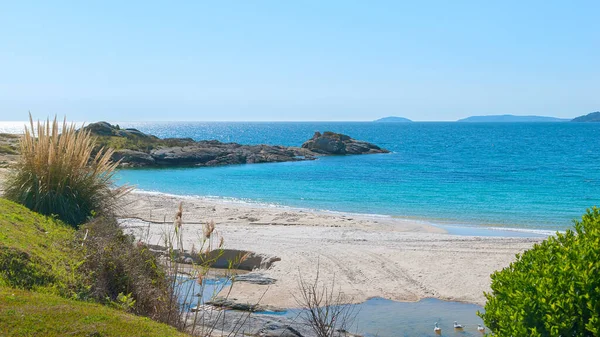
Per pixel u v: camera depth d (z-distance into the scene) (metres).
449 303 9.95
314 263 12.31
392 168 41.94
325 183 31.69
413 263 12.50
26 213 9.08
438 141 97.38
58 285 6.12
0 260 6.03
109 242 7.34
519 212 21.62
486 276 11.48
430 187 29.89
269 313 8.92
